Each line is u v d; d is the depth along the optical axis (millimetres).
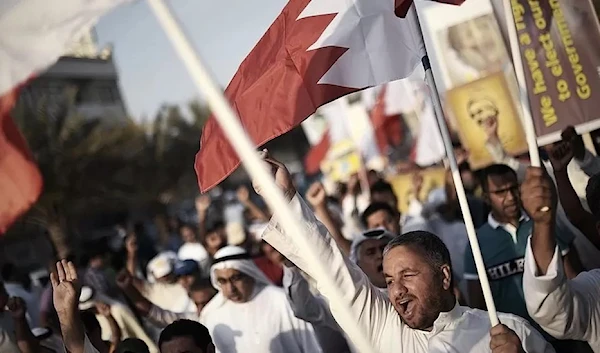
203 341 4523
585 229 5344
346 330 3818
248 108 4168
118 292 8656
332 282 2777
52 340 6527
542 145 5957
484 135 7469
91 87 37625
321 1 4207
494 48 7566
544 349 3688
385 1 4180
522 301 5348
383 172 16125
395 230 7000
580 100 5906
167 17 2338
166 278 8078
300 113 4109
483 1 7605
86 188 32344
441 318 3646
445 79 7715
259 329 5734
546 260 3564
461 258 7332
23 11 2840
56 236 25406
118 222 37156
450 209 8570
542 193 3486
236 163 3990
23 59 2891
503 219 5391
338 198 14320
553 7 5941
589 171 6141
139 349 5223
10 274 10867
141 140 39281
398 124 13844
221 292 5898
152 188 39812
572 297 3711
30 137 29297
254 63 4246
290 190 3764
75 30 2871
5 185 3008
